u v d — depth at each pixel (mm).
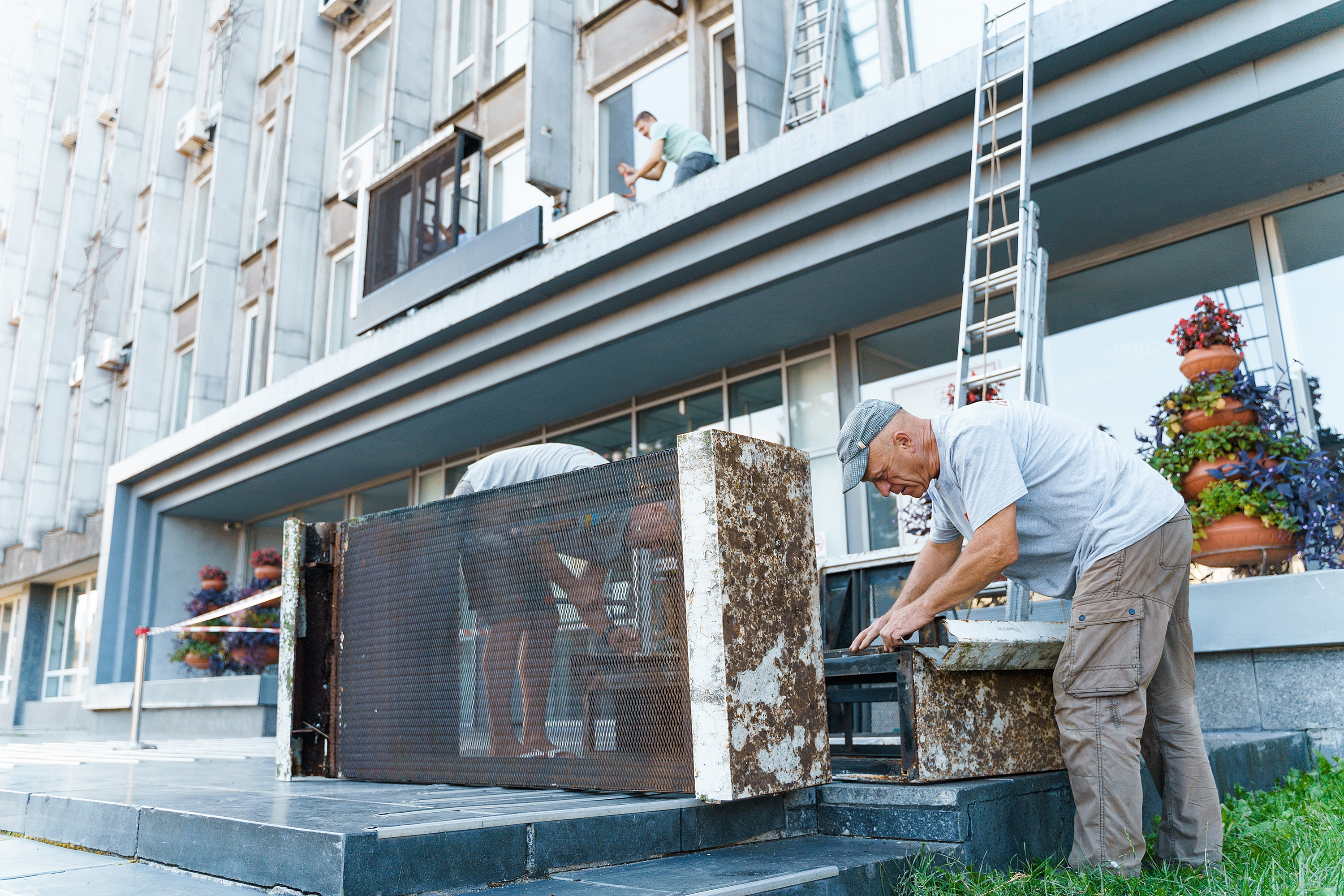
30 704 18969
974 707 2527
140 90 20578
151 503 14117
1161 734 2547
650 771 2287
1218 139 5180
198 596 11562
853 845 2246
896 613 2520
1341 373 5594
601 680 2422
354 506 13102
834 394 8008
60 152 22938
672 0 9531
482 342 8547
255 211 15672
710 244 6840
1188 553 2441
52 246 22312
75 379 19750
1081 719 2404
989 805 2328
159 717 10906
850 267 6645
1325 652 4441
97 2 22188
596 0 10562
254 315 15203
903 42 7484
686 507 2230
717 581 2156
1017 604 4012
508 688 2660
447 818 1902
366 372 9617
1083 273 6754
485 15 11922
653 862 2043
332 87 14289
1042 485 2504
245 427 11344
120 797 2523
